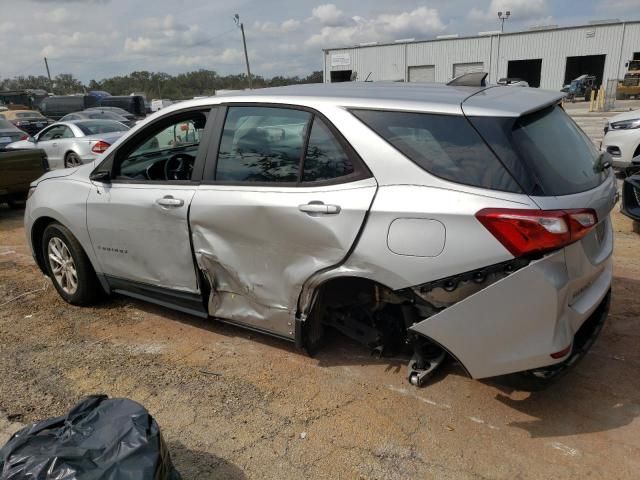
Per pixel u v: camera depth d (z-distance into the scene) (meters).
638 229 6.04
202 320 4.14
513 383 2.84
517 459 2.57
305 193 2.95
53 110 34.03
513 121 2.56
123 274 3.98
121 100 31.73
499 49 40.69
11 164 8.19
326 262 2.91
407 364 3.37
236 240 3.25
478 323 2.57
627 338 3.59
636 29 36.81
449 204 2.53
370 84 3.42
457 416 2.89
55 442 2.08
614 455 2.57
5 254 6.18
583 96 35.78
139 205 3.66
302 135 3.03
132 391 3.24
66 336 3.99
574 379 3.18
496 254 2.45
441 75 42.81
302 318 3.12
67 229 4.26
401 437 2.75
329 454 2.65
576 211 2.45
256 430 2.85
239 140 3.29
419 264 2.62
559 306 2.46
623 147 8.28
